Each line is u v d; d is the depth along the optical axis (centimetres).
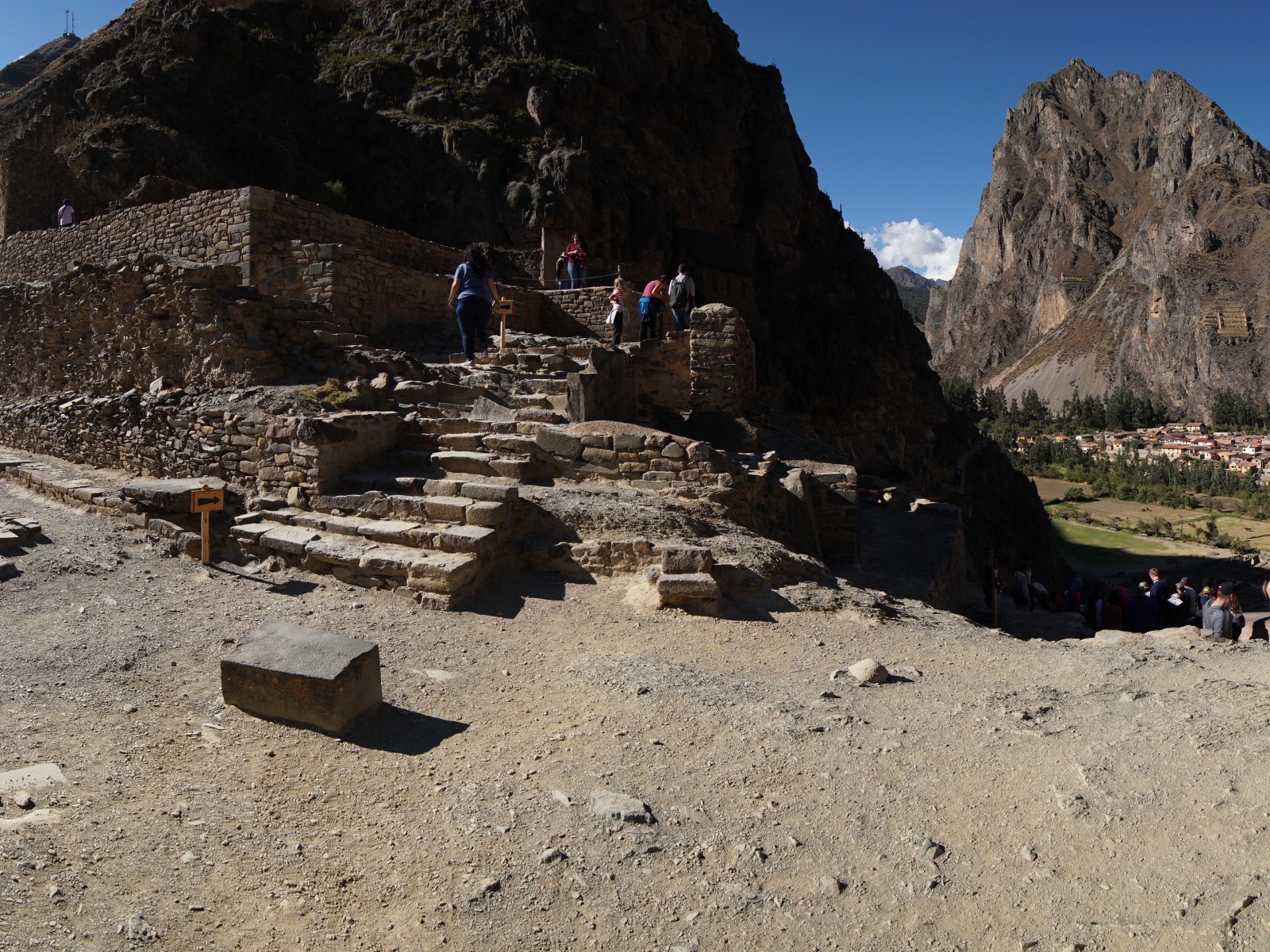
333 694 419
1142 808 333
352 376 1021
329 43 4231
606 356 1073
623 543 693
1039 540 5238
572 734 429
